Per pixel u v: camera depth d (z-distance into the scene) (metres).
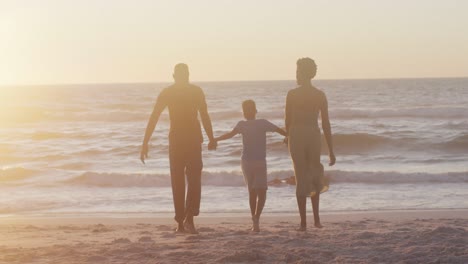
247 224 10.12
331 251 6.47
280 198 14.36
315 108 7.91
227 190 15.84
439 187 15.86
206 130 7.88
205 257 6.21
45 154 26.20
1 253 6.63
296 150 7.94
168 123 39.78
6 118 42.75
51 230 9.28
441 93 88.06
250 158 8.19
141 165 23.12
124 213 12.74
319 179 8.15
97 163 23.66
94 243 7.41
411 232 7.83
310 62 7.90
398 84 156.62
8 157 25.56
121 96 90.62
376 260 6.05
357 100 70.44
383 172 17.17
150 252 6.52
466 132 30.27
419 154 25.84
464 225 9.22
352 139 27.97
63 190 16.28
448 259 5.95
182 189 7.91
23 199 14.78
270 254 6.33
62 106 59.88
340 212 12.23
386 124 35.56
